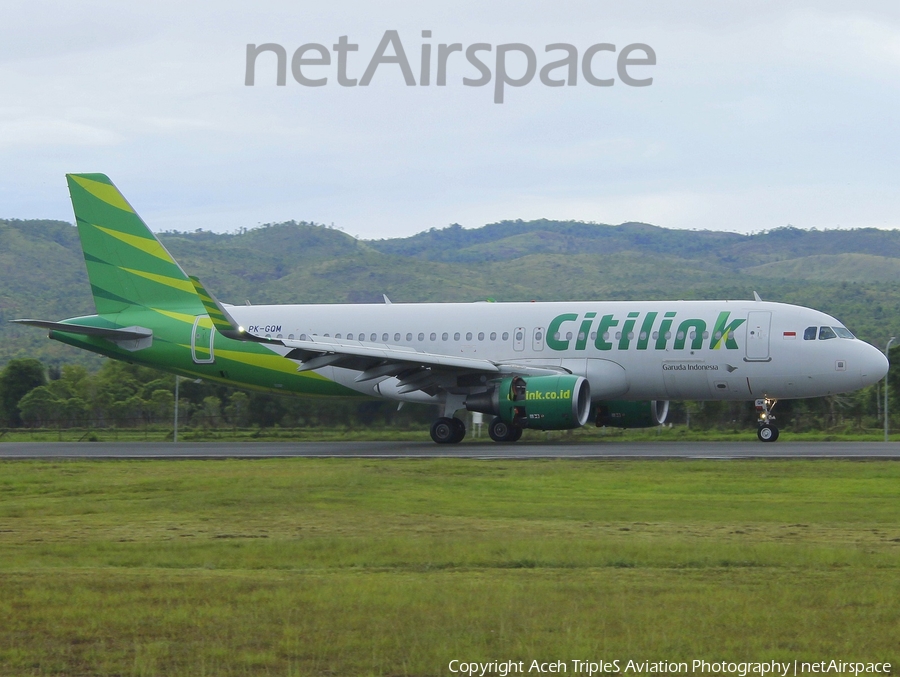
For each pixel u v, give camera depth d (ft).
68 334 378.73
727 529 156.56
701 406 424.46
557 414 307.78
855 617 101.40
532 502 190.90
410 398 345.72
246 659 90.68
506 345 338.34
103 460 295.28
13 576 123.34
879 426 398.01
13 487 230.48
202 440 406.21
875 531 153.89
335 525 165.99
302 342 312.29
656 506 183.83
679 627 98.27
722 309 321.11
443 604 106.32
